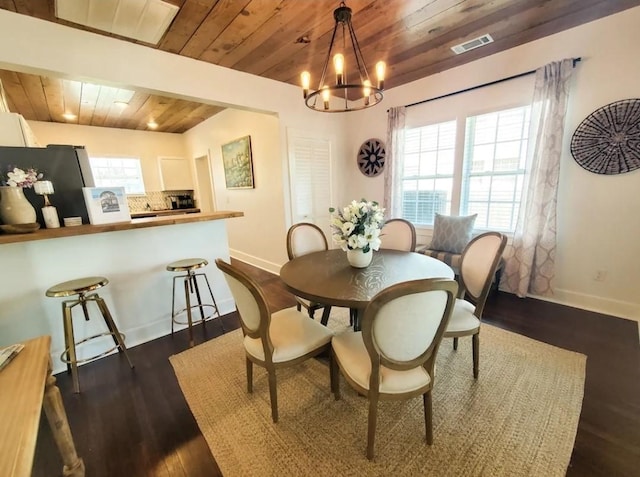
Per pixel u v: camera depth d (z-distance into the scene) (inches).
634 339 84.0
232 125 177.5
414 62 115.9
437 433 54.9
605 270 100.8
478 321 67.7
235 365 79.8
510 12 83.1
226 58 103.5
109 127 210.7
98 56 83.9
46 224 77.4
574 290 108.0
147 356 86.0
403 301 41.2
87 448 54.8
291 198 150.6
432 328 46.4
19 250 73.5
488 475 46.8
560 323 95.0
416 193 151.8
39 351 44.1
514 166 117.4
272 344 57.6
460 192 133.0
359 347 56.5
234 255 210.5
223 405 64.6
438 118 135.1
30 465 25.5
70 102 145.7
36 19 73.8
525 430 54.8
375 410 48.4
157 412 63.4
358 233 71.4
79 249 82.4
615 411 58.3
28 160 79.5
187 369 78.5
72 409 65.0
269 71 117.6
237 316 112.3
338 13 67.9
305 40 91.4
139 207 231.3
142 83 92.9
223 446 54.2
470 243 77.4
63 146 85.4
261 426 58.3
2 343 73.2
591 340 84.4
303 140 149.7
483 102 120.0
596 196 99.3
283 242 154.9
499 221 124.6
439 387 67.1
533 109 104.6
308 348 60.4
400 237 105.8
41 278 77.1
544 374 70.2
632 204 93.3
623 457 48.8
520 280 114.7
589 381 67.2
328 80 131.3
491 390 65.6
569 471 46.9
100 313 87.4
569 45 96.8
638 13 84.6
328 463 49.8
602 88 93.4
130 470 50.2
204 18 77.9
